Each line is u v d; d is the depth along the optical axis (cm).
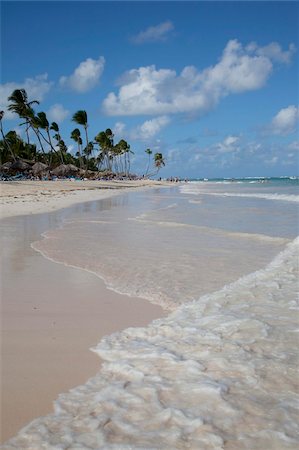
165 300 629
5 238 1222
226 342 453
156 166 15262
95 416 317
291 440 288
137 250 1038
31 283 724
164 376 379
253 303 597
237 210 2295
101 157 12238
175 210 2302
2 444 285
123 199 3509
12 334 489
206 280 749
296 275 766
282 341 455
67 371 395
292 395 346
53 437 291
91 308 588
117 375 386
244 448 280
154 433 295
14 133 8669
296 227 1527
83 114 8575
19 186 4572
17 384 371
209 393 347
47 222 1648
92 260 917
